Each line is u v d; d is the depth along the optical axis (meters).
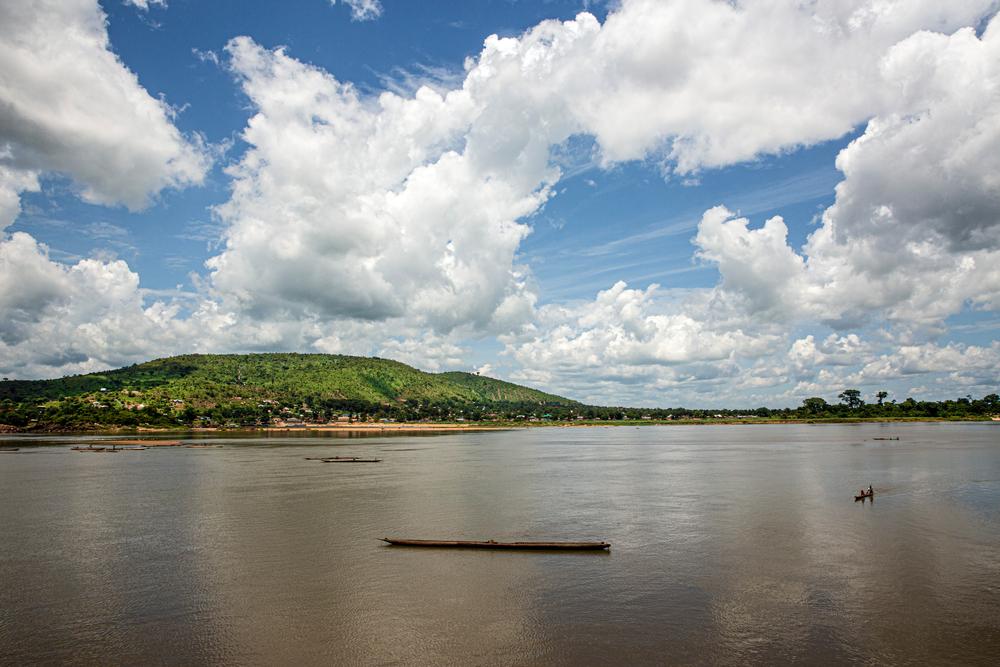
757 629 29.92
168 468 104.25
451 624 30.94
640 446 162.38
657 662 26.64
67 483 83.25
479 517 57.12
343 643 28.89
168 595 35.50
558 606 33.25
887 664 26.25
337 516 58.03
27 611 33.19
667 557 42.34
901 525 51.72
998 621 30.55
